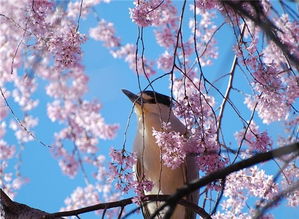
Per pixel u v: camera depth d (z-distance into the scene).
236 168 4.48
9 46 10.92
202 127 7.11
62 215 7.07
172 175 9.13
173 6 10.52
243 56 7.43
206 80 7.29
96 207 7.07
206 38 10.65
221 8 6.75
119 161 7.08
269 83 7.46
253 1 4.57
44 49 8.19
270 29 4.52
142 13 7.42
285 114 7.77
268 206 4.37
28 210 7.14
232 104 7.49
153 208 8.54
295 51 5.39
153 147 9.20
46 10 8.12
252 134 7.93
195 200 8.95
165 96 9.61
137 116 9.77
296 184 4.36
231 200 8.71
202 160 7.02
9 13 9.57
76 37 7.84
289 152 4.38
